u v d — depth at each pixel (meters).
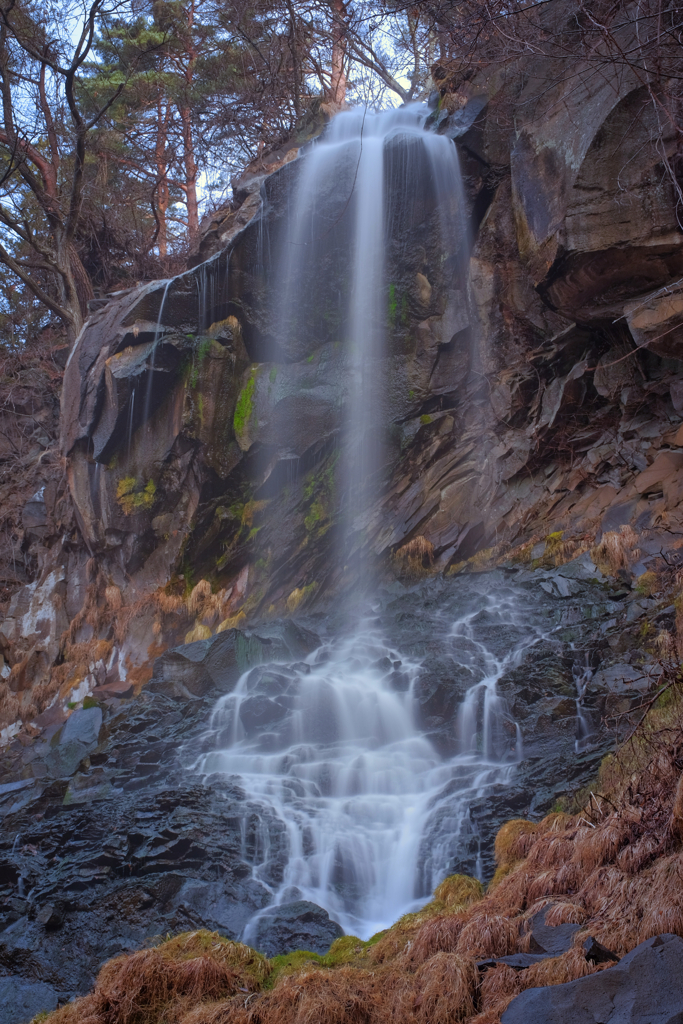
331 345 14.43
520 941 4.74
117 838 8.05
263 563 14.04
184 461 14.66
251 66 19.23
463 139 13.41
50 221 19.86
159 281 15.05
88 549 15.37
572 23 10.45
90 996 4.99
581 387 12.31
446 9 9.86
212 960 5.12
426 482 13.41
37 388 20.36
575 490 11.95
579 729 8.12
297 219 14.27
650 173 10.29
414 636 10.80
